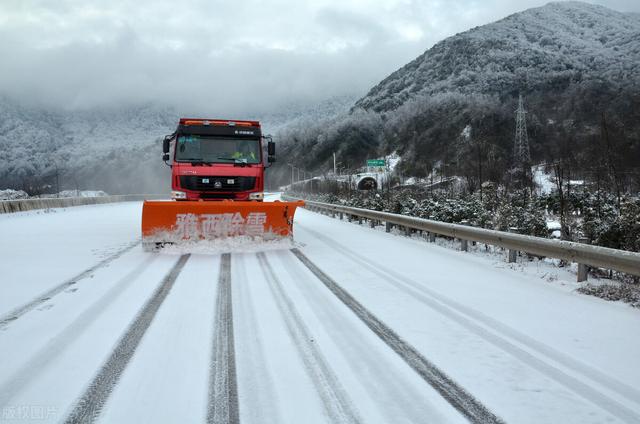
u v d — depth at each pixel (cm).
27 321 510
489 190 2164
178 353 419
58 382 359
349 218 2064
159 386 353
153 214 996
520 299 620
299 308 563
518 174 3656
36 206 2622
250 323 505
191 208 1001
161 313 540
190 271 788
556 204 2303
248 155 1243
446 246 1206
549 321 522
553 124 13762
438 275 777
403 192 2816
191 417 308
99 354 416
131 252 1005
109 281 711
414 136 17038
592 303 603
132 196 4488
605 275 834
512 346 443
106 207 3225
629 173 2272
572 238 1150
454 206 1559
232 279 724
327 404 327
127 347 433
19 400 330
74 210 2794
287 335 467
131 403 327
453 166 5978
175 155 1217
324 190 6056
